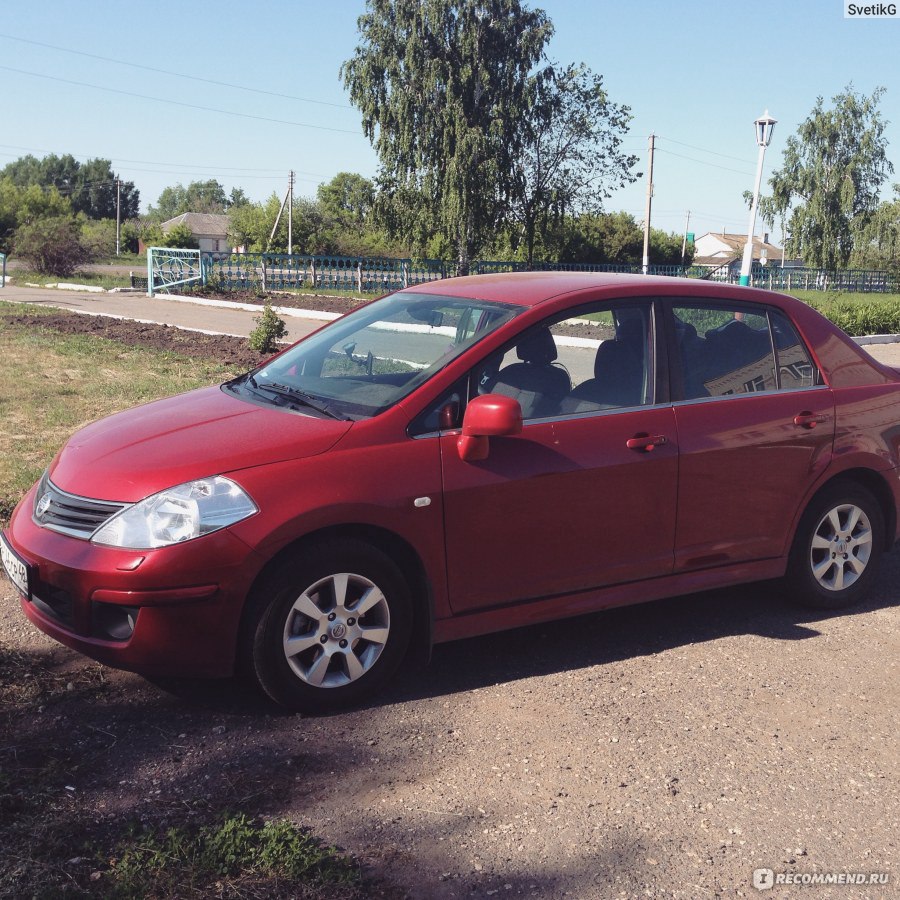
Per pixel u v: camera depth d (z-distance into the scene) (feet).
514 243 165.89
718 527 14.44
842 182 208.03
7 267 155.94
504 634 14.67
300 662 11.66
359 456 11.74
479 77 143.54
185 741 11.03
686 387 14.21
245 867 8.57
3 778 9.82
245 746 10.97
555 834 9.51
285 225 232.73
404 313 14.97
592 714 12.10
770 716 12.21
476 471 12.29
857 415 15.69
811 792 10.46
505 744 11.27
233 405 13.48
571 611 13.41
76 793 9.78
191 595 10.83
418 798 10.05
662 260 221.05
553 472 12.76
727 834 9.62
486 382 12.78
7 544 12.26
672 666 13.64
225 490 11.11
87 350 45.09
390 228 155.33
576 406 13.34
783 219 217.15
